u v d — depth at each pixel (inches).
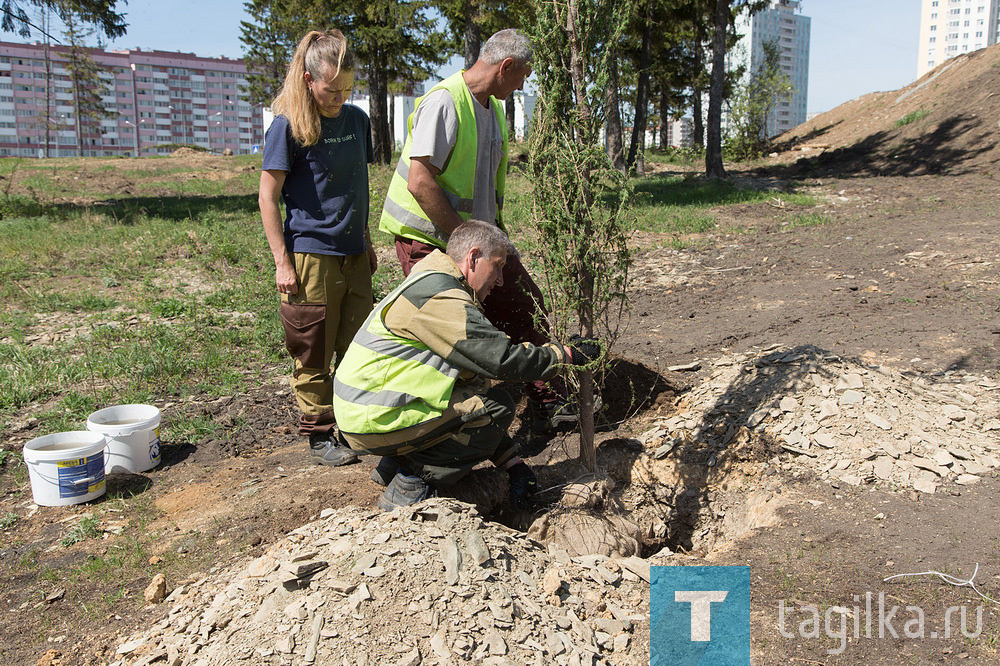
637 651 97.0
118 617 107.9
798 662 94.3
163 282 332.2
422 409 118.6
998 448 148.6
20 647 102.3
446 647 89.2
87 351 233.8
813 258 357.7
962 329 227.5
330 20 976.9
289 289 144.0
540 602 100.9
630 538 128.8
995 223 415.8
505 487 139.9
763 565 115.9
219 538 127.3
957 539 119.0
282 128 138.5
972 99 879.7
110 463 154.9
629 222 131.6
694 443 159.5
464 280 119.3
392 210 144.9
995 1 4899.1
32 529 133.3
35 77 4916.3
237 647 90.3
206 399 201.2
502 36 135.1
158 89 5703.7
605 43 122.0
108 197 748.6
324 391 155.6
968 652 94.3
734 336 237.5
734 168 1036.5
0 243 407.2
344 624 91.3
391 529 106.2
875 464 142.1
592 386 138.1
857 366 171.8
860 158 894.4
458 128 133.7
